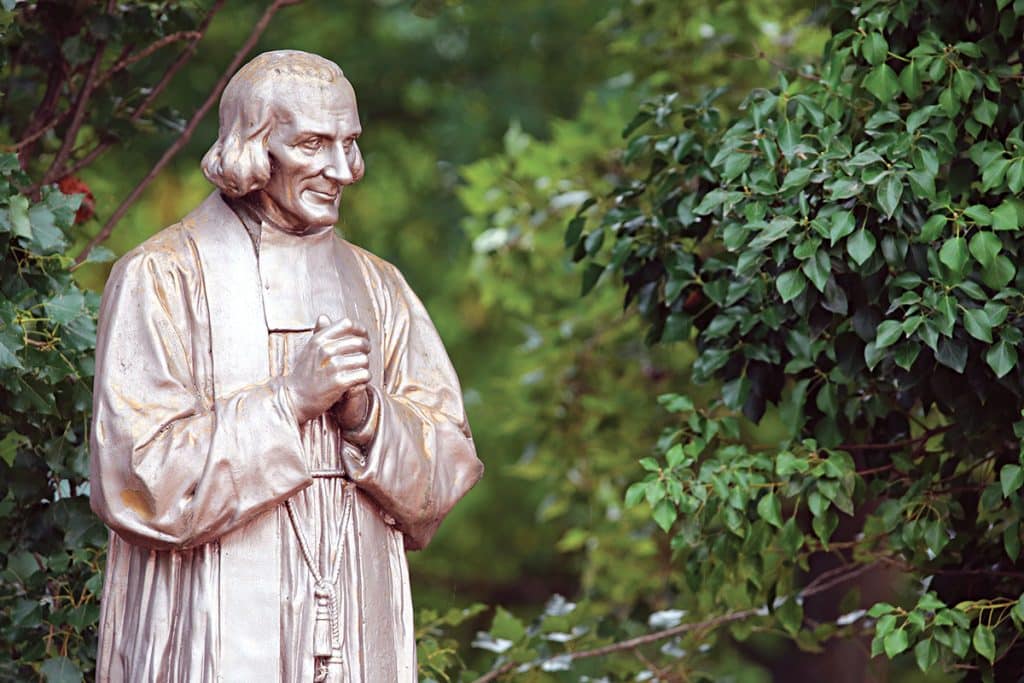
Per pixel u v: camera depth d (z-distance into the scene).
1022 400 10.38
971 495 11.35
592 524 16.23
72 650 10.67
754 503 11.38
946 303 10.07
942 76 10.56
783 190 10.47
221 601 8.12
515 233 16.44
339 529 8.34
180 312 8.37
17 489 10.55
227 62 21.09
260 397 8.17
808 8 15.37
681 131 12.27
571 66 22.31
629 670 13.30
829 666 19.19
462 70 22.34
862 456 11.72
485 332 22.88
